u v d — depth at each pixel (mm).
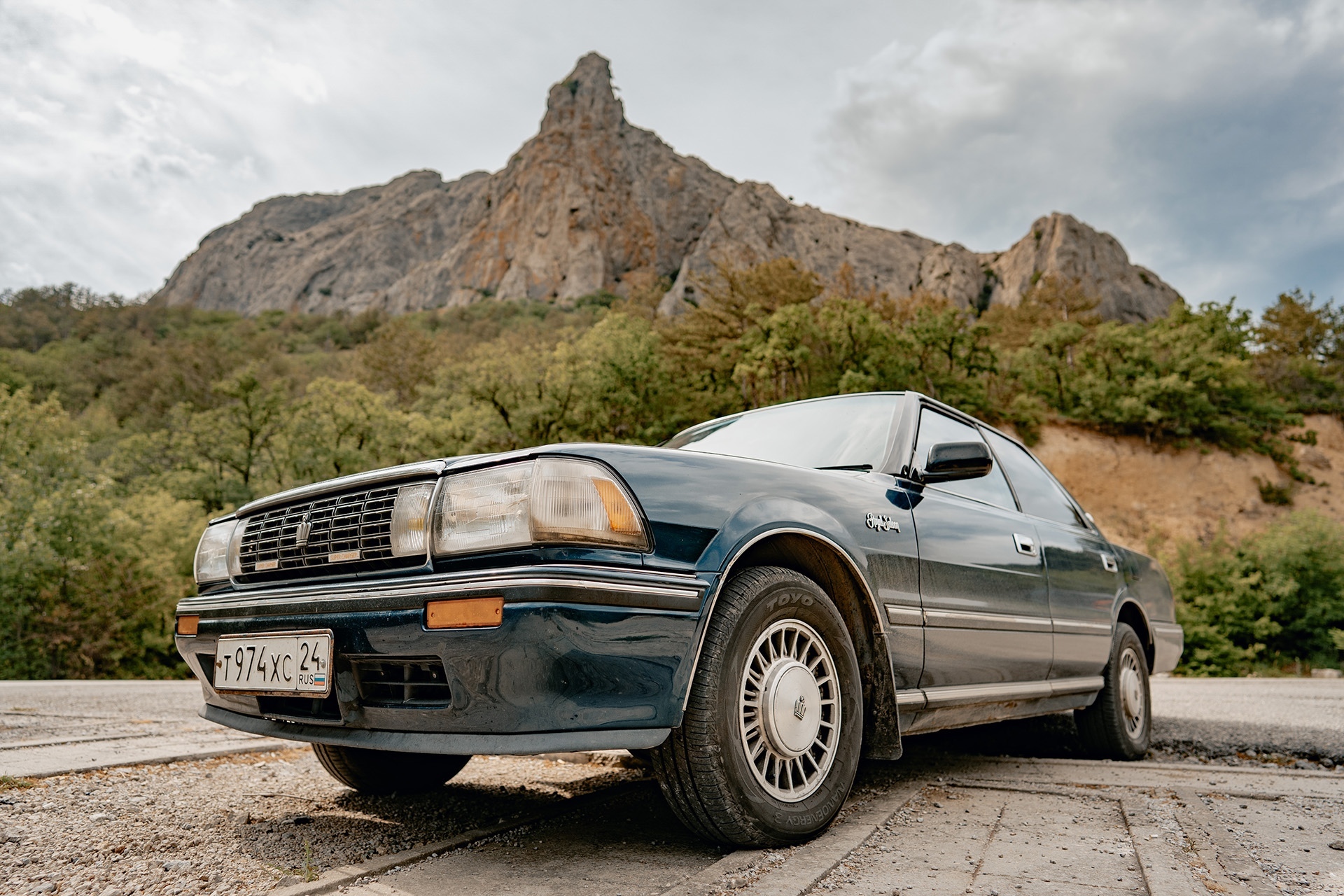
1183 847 1927
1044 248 114250
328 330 144750
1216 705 6137
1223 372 31594
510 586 1612
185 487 31500
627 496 1824
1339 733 4336
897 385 30625
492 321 127000
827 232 133250
